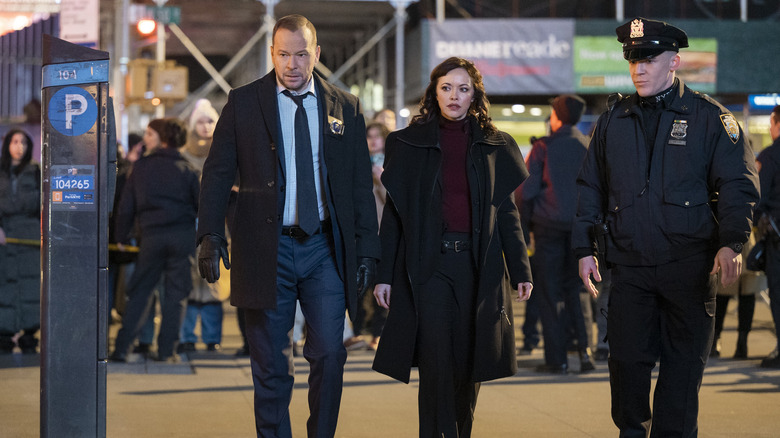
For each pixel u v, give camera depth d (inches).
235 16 1131.3
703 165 299.3
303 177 303.7
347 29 1227.9
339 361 305.0
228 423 405.1
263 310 304.3
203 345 701.9
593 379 534.6
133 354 629.9
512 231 321.1
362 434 390.3
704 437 385.7
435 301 311.1
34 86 1112.2
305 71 303.7
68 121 271.6
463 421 325.4
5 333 642.2
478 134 316.8
